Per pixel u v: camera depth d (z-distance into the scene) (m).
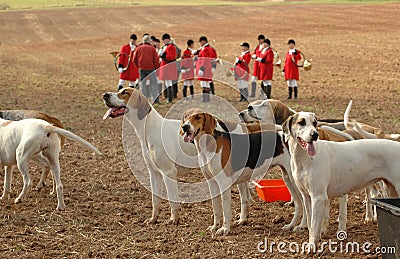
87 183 10.28
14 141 8.80
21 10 63.47
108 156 12.21
